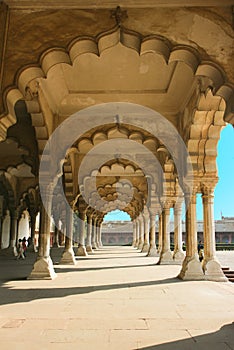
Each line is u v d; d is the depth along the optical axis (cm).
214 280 726
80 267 1044
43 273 736
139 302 484
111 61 645
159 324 365
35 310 431
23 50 463
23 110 824
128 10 466
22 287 624
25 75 470
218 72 448
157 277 785
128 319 386
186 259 771
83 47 478
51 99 760
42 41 465
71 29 466
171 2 460
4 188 1745
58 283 677
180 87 726
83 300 498
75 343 300
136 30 460
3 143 1041
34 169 852
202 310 432
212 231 772
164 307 450
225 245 3609
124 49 603
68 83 730
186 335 325
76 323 368
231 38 452
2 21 467
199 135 748
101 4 465
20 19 472
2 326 356
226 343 300
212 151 766
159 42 463
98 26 464
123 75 700
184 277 737
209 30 457
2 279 733
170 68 666
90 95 772
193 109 703
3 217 1736
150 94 771
